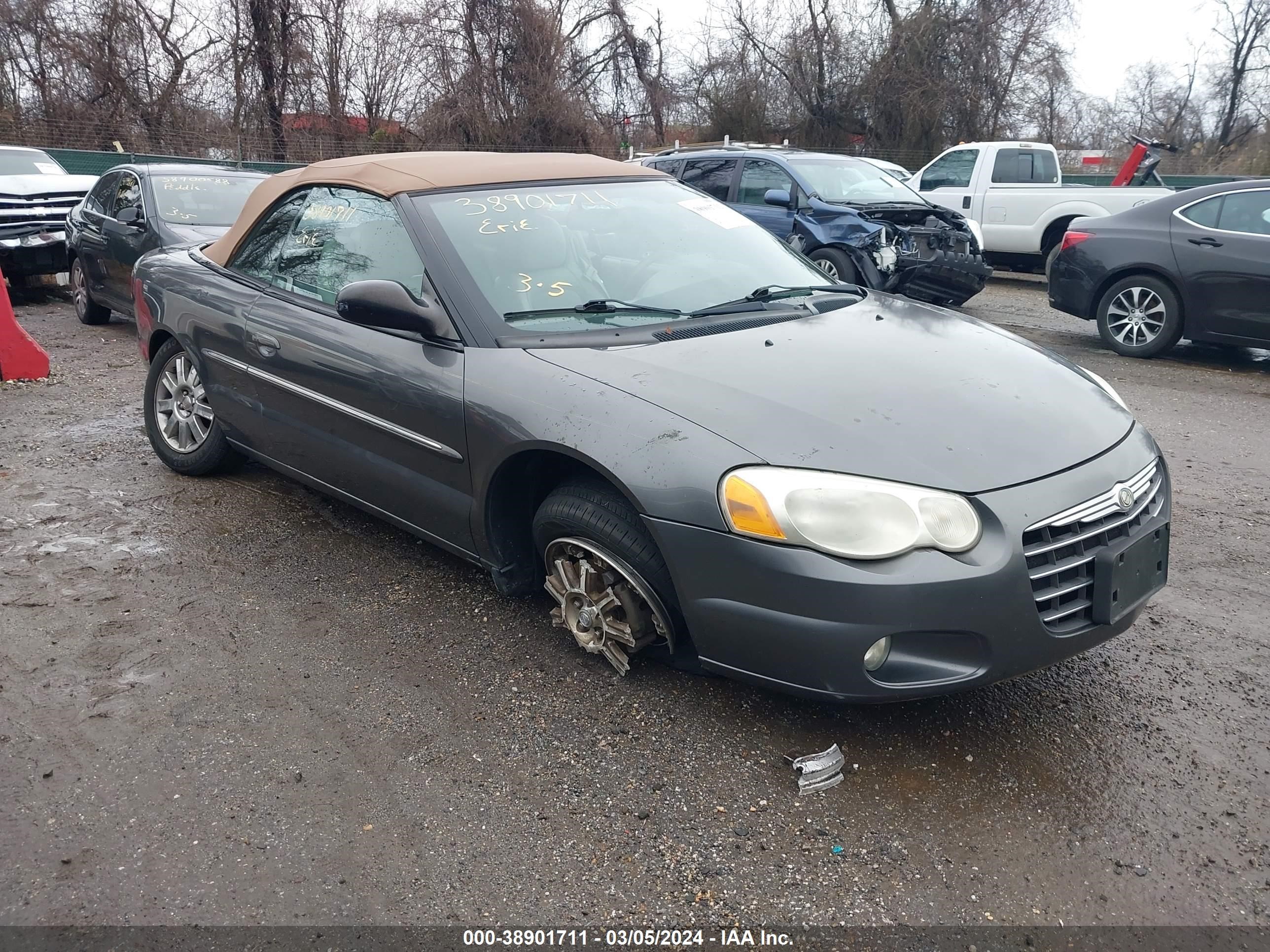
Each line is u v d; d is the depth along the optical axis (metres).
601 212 3.94
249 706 3.06
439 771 2.75
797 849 2.46
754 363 3.04
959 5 28.75
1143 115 40.00
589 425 2.87
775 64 30.28
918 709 3.03
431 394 3.30
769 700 3.06
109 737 2.90
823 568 2.49
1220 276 7.81
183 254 5.04
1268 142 25.64
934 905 2.28
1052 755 2.82
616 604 3.00
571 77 29.22
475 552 3.41
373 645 3.42
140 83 27.45
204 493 4.84
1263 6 35.84
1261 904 2.28
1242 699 3.10
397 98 28.72
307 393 3.88
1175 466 5.47
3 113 25.73
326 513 4.59
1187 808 2.60
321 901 2.30
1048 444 2.76
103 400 6.59
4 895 2.32
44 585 3.84
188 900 2.30
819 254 9.44
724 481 2.61
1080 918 2.25
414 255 3.55
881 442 2.64
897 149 29.03
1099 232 8.60
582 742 2.87
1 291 6.92
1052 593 2.61
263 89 28.11
